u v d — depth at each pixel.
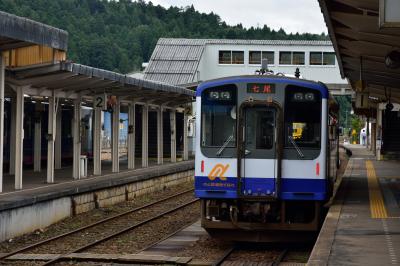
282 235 13.22
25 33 15.41
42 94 20.61
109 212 20.03
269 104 12.95
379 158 38.88
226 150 13.09
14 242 14.29
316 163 12.97
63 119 33.84
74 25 113.62
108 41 103.19
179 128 44.81
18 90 18.58
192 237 14.95
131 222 17.86
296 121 13.07
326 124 13.06
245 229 13.09
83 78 19.98
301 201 13.14
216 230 13.41
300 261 12.16
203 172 13.17
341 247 9.17
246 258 12.37
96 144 25.19
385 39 16.12
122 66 101.44
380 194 17.14
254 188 12.94
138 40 115.25
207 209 13.33
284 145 13.03
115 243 14.20
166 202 23.25
